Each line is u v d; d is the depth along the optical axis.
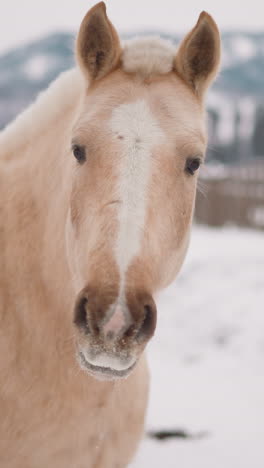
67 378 2.51
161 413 4.76
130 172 2.01
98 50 2.31
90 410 2.55
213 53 2.33
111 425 2.67
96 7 2.26
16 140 2.85
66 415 2.53
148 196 2.00
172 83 2.28
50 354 2.53
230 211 13.26
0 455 2.57
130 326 1.87
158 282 2.14
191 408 4.87
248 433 4.49
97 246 1.97
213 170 14.28
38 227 2.64
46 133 2.71
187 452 4.19
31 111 2.86
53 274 2.53
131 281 1.90
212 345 6.13
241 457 4.14
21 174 2.74
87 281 1.97
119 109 2.14
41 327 2.55
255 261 8.30
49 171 2.61
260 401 5.03
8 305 2.59
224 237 11.58
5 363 2.54
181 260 2.41
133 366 1.98
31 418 2.53
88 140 2.12
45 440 2.54
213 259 8.55
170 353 6.05
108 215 1.98
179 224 2.18
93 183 2.07
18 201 2.69
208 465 4.02
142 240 1.95
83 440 2.59
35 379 2.52
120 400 2.65
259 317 6.42
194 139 2.16
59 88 2.75
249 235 11.98
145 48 2.37
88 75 2.32
